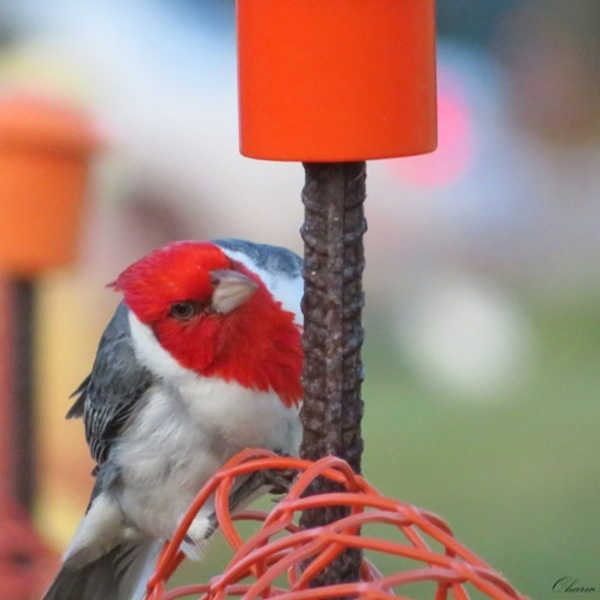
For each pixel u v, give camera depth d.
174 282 7.07
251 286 6.93
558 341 16.47
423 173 17.45
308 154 5.37
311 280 5.71
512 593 4.94
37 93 14.35
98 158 10.77
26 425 9.40
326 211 5.66
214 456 7.38
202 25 16.81
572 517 12.99
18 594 8.95
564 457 14.10
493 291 17.14
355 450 5.81
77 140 9.00
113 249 14.62
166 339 7.18
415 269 17.23
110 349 7.57
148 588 5.73
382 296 16.98
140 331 7.32
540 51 18.84
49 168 8.92
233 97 16.33
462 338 16.45
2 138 8.81
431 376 16.09
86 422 8.00
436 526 5.06
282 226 16.23
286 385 7.14
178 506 7.54
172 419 7.32
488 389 15.76
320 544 4.94
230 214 16.03
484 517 13.09
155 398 7.32
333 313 5.70
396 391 15.79
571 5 19.05
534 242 17.59
